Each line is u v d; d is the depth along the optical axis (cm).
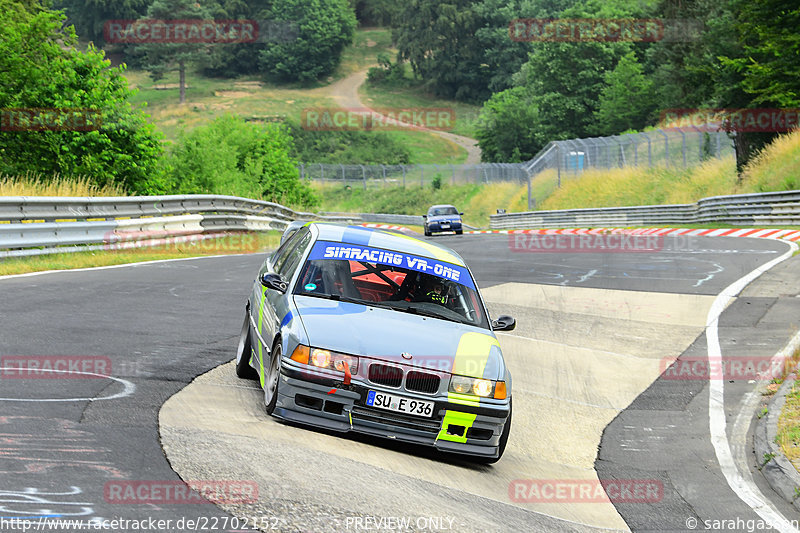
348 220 13812
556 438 1560
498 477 1266
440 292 1450
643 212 8494
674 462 1447
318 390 1209
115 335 1764
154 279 2833
